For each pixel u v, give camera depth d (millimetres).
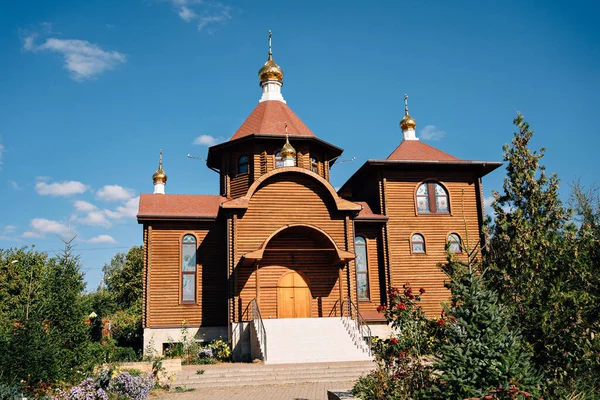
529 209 12633
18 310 15211
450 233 27703
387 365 12023
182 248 25812
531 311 10945
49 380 14344
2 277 30781
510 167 13289
